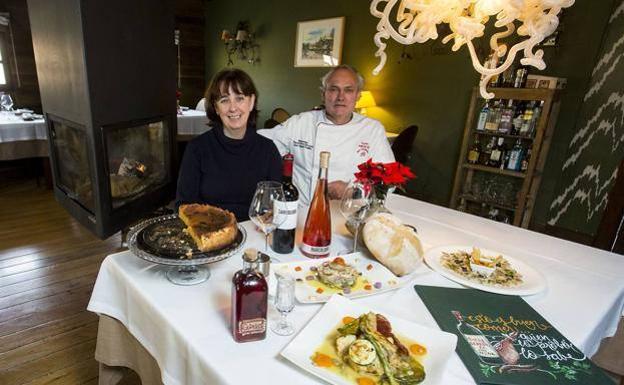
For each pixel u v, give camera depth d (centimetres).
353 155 186
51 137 260
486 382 65
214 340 69
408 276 102
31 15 235
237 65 639
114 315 96
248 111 144
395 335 71
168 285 86
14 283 209
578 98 299
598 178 300
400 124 420
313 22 493
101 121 213
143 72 254
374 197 115
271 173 155
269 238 117
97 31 202
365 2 432
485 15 111
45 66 236
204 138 147
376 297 90
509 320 85
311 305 83
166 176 309
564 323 87
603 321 93
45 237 268
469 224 152
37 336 169
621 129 285
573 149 310
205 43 699
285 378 62
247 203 153
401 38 123
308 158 188
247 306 67
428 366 65
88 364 155
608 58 283
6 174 390
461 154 334
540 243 137
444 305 89
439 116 385
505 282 102
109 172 227
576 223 316
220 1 643
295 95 547
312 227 106
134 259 97
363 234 106
